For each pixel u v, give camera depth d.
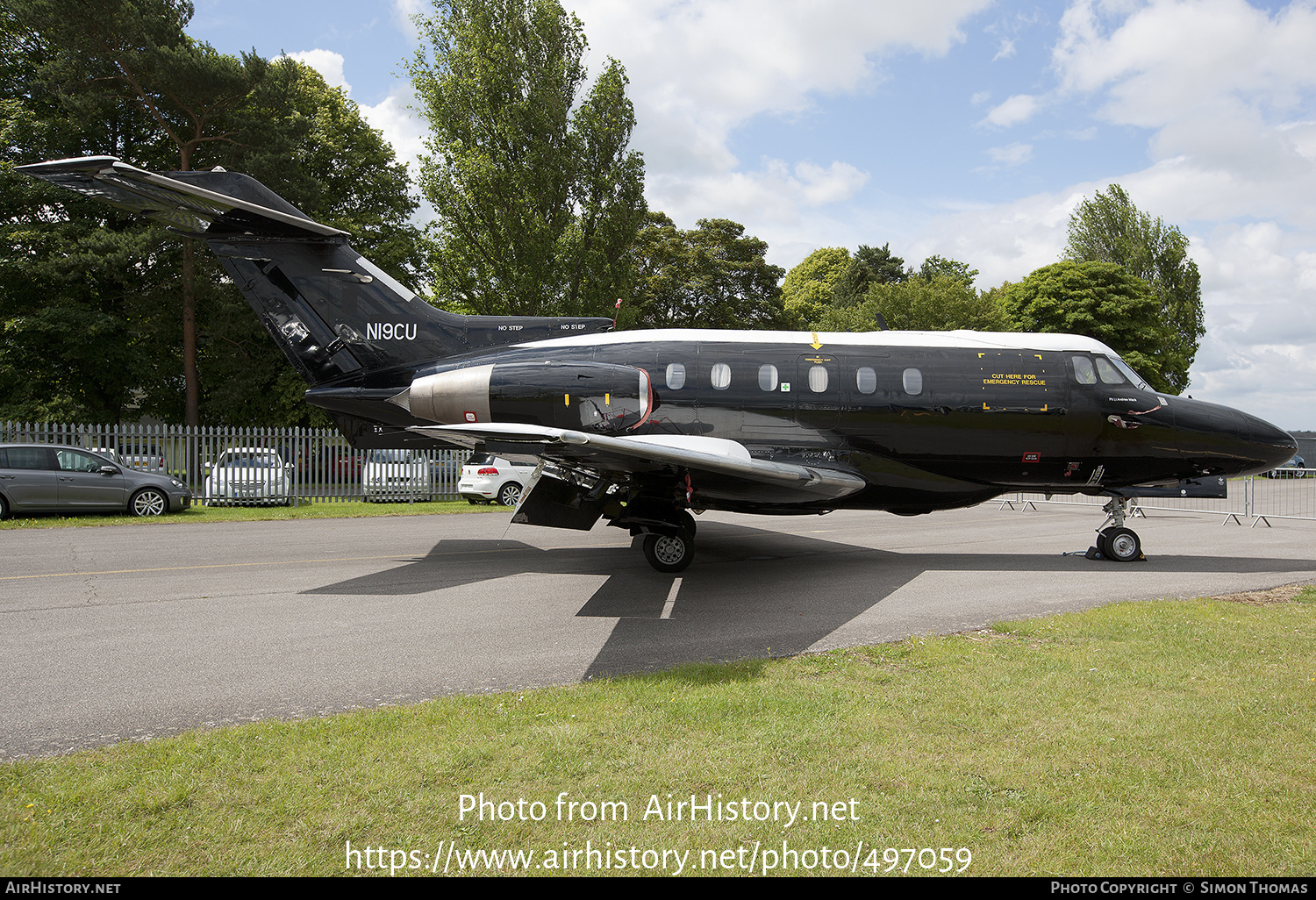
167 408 27.69
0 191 23.44
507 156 23.50
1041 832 3.04
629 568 9.46
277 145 23.84
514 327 10.48
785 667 5.18
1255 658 5.34
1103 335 38.19
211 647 5.74
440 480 20.78
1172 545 12.07
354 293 10.42
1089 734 3.95
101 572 9.02
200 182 10.05
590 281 24.34
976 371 9.97
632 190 24.64
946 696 4.55
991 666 5.17
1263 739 3.89
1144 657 5.36
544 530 13.64
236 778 3.42
